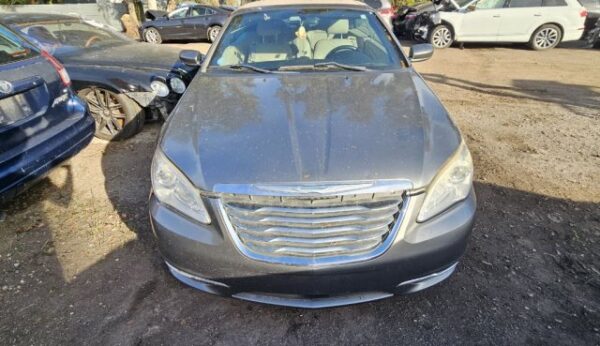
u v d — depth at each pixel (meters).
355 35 2.95
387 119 1.94
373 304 2.04
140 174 3.41
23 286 2.17
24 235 2.59
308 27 2.99
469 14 9.65
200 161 1.72
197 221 1.70
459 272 2.23
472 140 4.05
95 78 3.94
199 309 2.03
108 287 2.16
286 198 1.58
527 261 2.31
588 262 2.30
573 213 2.76
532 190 3.06
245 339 1.87
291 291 1.70
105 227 2.67
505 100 5.49
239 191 1.60
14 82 2.57
